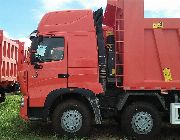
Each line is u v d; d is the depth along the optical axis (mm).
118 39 9328
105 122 11477
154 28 9141
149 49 9156
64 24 9211
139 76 9055
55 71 9102
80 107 8977
